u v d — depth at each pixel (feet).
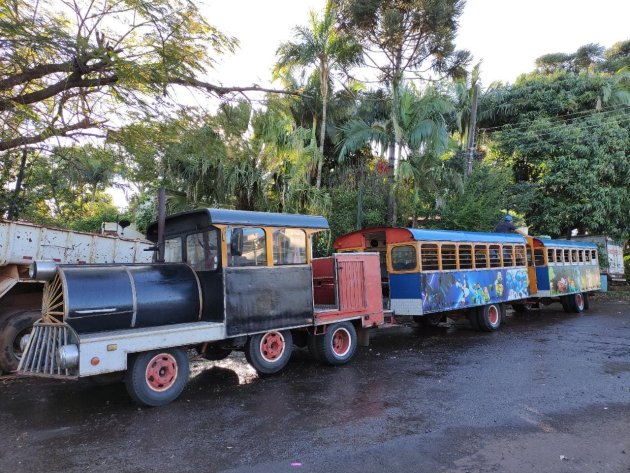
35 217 50.88
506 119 81.82
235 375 24.52
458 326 42.34
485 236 40.40
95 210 73.51
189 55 27.04
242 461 13.60
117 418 17.71
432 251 34.09
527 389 20.76
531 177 79.82
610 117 73.10
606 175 73.61
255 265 22.86
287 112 33.22
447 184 60.59
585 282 54.24
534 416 17.19
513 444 14.60
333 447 14.53
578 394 19.90
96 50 23.56
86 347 16.97
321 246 53.93
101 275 19.49
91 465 13.43
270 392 21.03
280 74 57.31
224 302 21.29
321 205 50.83
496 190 62.69
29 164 42.93
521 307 51.96
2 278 25.57
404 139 55.72
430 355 28.91
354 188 60.18
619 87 78.02
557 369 24.36
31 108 25.45
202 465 13.37
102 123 28.91
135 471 13.00
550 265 47.29
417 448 14.38
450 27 59.67
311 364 26.99
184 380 20.12
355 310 27.78
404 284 33.55
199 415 17.90
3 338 24.38
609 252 77.05
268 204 47.80
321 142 56.80
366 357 28.81
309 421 16.99
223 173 44.06
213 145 30.25
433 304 33.30
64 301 17.79
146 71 24.88
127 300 19.42
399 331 39.78
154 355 19.12
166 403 19.31
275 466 13.23
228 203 47.50
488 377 23.02
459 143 82.12
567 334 35.94
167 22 25.41
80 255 29.40
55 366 17.99
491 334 37.01
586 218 71.92
